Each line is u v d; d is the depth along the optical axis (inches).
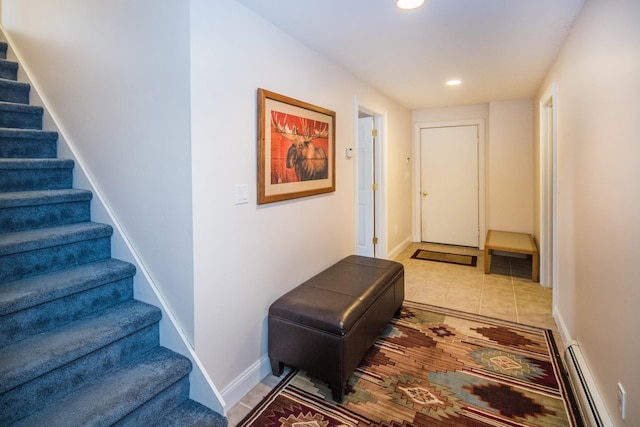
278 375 84.5
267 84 82.8
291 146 91.4
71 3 81.7
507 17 82.7
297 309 79.7
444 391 78.0
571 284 92.4
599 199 69.0
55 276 66.9
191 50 62.4
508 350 94.9
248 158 77.6
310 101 100.6
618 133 59.0
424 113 213.2
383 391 78.3
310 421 69.4
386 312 101.0
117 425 56.4
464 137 205.5
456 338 101.8
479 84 145.7
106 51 74.9
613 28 60.9
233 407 74.0
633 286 53.0
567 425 67.5
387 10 78.1
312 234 104.3
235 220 74.7
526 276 157.5
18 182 78.4
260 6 75.2
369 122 169.2
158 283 71.4
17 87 93.5
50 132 88.0
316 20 82.3
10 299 55.9
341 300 83.4
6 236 67.4
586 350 78.3
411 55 107.3
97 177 80.7
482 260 183.0
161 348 70.7
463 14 80.7
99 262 75.8
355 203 130.6
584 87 78.7
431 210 218.8
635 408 52.2
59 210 78.1
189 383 68.1
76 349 56.1
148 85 68.3
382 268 108.8
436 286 145.5
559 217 108.1
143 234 72.7
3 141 81.0
